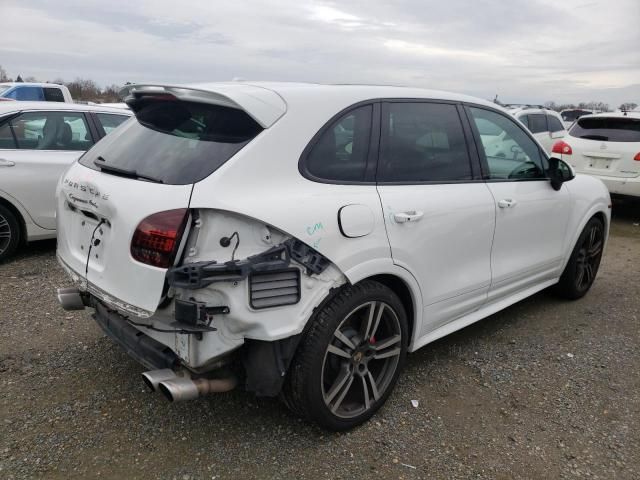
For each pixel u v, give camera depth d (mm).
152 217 2285
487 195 3535
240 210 2303
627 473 2672
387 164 2969
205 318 2283
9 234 5426
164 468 2557
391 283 3080
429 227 3078
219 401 3109
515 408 3197
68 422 2865
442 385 3418
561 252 4473
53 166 5609
